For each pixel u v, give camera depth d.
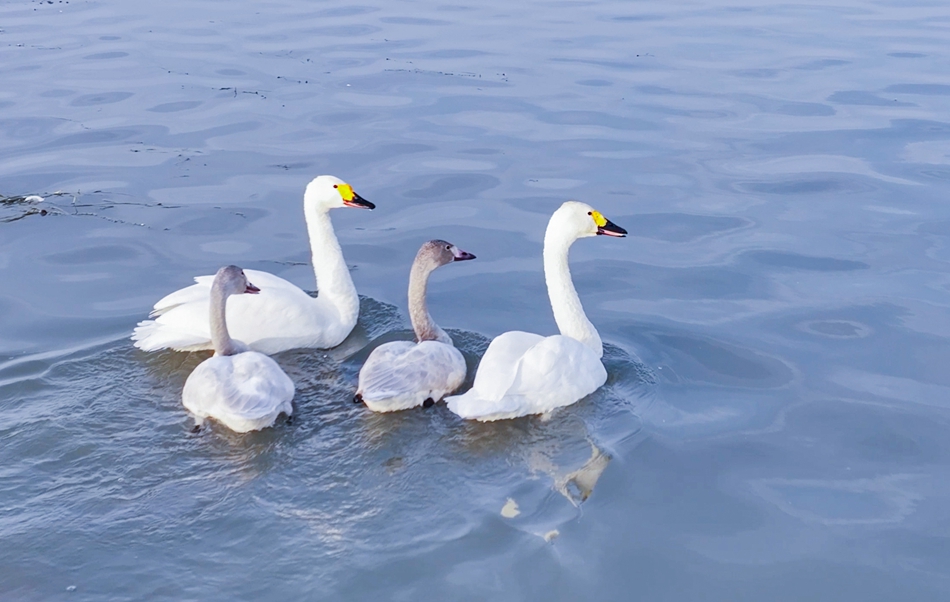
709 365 10.78
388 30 25.73
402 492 8.22
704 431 9.40
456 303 12.48
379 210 15.20
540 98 20.28
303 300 11.40
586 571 7.26
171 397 9.88
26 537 7.63
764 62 23.00
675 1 30.11
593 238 14.38
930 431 9.46
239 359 9.59
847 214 14.80
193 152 17.22
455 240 14.16
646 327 11.69
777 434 9.38
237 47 23.86
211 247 13.84
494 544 7.51
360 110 19.41
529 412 9.55
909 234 14.05
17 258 13.38
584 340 10.91
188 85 20.78
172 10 28.06
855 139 17.95
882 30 26.20
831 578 7.39
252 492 8.22
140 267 13.19
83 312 11.92
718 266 13.24
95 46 23.84
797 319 11.77
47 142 17.58
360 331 11.87
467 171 16.59
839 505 8.29
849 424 9.58
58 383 10.13
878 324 11.59
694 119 19.11
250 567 7.29
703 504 8.22
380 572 7.20
